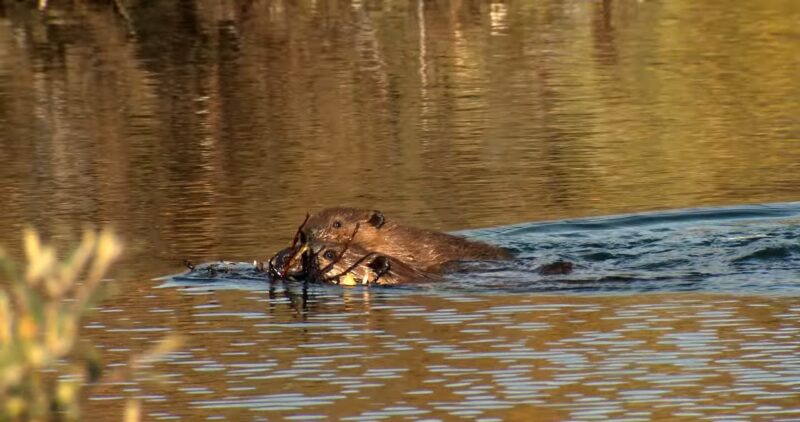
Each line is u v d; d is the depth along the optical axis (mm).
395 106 62906
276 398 25781
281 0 92125
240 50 78250
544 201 45219
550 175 49344
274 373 27406
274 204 45000
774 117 59500
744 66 71250
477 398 25391
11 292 31578
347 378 26906
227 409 25156
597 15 87375
